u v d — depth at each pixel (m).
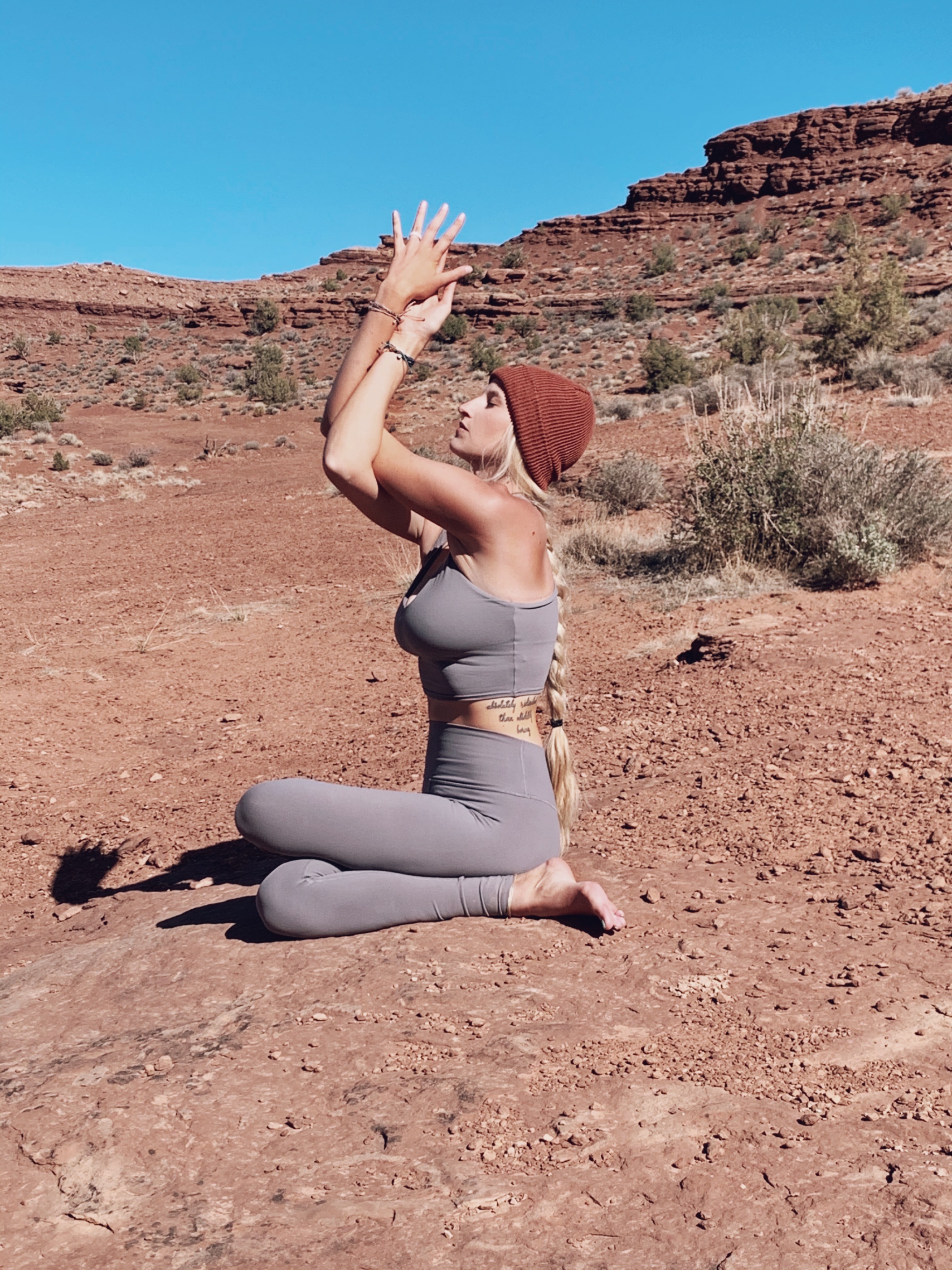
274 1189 1.95
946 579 8.58
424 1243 1.76
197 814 5.61
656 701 6.13
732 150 93.69
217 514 23.34
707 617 8.56
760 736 5.02
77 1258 1.81
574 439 2.88
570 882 2.97
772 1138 1.96
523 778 2.96
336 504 22.52
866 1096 2.09
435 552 2.93
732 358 41.28
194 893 3.91
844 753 4.61
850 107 90.88
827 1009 2.47
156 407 56.16
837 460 9.72
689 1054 2.31
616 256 92.44
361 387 2.73
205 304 86.69
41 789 6.62
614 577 11.23
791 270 75.00
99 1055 2.51
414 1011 2.55
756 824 3.90
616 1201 1.82
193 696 8.99
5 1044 2.68
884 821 3.79
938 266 62.78
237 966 2.93
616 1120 2.06
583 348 62.53
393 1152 2.02
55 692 9.34
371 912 2.99
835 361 31.08
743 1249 1.67
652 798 4.34
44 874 5.00
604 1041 2.39
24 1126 2.20
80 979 3.05
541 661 2.90
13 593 15.55
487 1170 1.95
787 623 7.49
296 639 10.98
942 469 11.24
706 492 10.49
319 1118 2.17
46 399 52.28
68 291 91.25
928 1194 1.74
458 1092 2.20
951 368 22.33
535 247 97.62
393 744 6.50
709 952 2.84
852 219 78.94
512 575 2.77
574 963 2.79
